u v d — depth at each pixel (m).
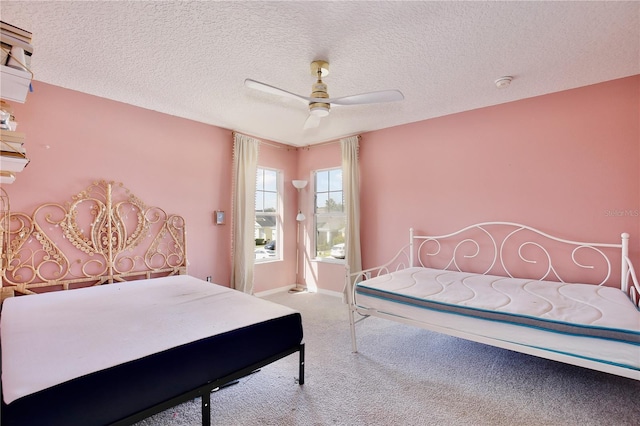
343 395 1.95
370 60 2.26
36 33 1.93
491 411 1.78
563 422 1.68
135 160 3.18
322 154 4.68
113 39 2.00
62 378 1.21
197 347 1.57
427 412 1.78
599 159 2.59
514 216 2.99
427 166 3.57
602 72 2.43
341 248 4.49
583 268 2.65
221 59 2.26
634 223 2.45
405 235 3.74
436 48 2.10
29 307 2.11
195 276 3.66
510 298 2.16
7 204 2.48
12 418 1.07
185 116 3.52
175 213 3.49
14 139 1.48
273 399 1.91
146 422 1.70
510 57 2.21
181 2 1.65
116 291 2.57
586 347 1.64
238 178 4.00
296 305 3.94
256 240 4.50
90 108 2.90
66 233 2.74
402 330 3.10
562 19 1.79
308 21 1.81
